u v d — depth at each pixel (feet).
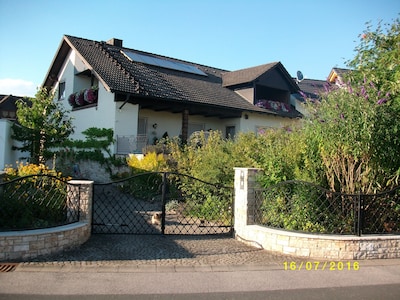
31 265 17.78
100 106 55.83
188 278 17.06
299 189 23.62
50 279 16.20
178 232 25.93
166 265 18.69
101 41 67.67
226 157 31.81
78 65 63.46
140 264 18.66
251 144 31.32
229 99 67.67
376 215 23.30
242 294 15.42
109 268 17.88
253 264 19.34
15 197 21.33
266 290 15.92
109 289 15.42
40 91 46.24
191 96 60.34
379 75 27.22
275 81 74.64
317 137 23.93
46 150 48.19
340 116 22.81
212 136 43.39
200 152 36.81
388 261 20.52
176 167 39.81
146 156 41.93
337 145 22.86
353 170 23.26
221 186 26.04
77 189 22.70
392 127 22.70
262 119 72.18
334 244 20.71
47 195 22.50
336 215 22.93
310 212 23.13
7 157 45.68
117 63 58.90
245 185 24.16
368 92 23.67
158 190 38.68
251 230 23.20
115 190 43.70
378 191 23.31
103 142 51.98
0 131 44.27
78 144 54.24
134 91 51.83
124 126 53.36
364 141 21.97
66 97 66.80
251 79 70.28
